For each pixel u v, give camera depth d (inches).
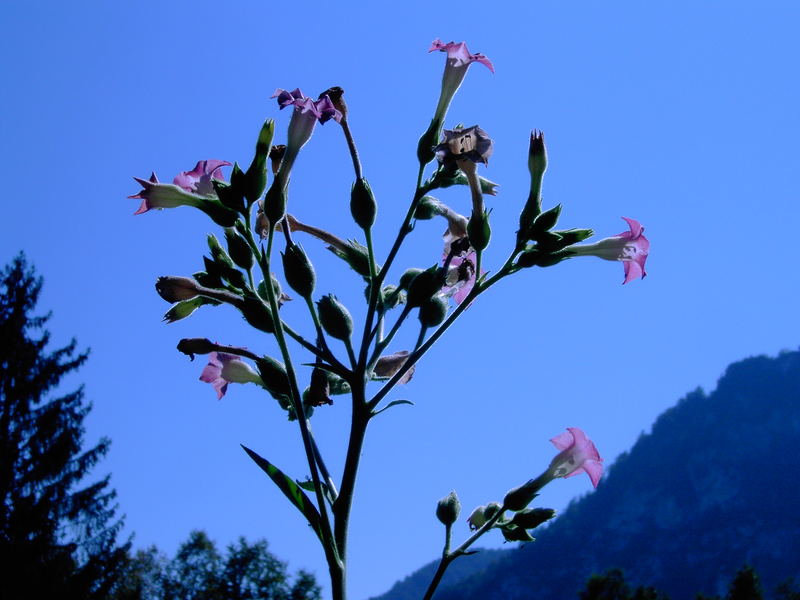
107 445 1016.2
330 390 134.7
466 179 135.5
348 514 121.9
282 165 132.6
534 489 131.1
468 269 141.6
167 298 129.0
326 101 131.3
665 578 7421.3
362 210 135.0
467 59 139.2
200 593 1242.0
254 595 1248.8
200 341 134.0
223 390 141.9
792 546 7283.5
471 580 7529.5
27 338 1025.5
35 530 923.4
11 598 875.4
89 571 924.6
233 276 133.1
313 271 133.1
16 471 958.4
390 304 140.6
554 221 132.1
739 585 1229.7
